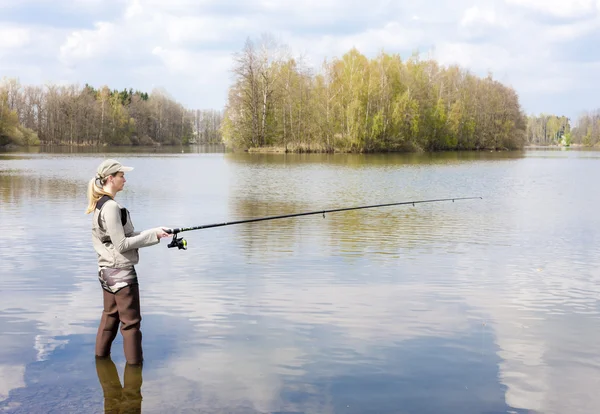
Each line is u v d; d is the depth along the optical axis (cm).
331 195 2027
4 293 721
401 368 494
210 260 922
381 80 6456
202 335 571
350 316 636
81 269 852
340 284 777
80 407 421
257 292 732
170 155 5878
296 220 1382
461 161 4875
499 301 704
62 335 568
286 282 786
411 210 1600
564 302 704
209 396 439
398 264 908
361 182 2608
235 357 515
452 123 7794
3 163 3950
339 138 6275
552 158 6066
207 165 3966
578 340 568
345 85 6369
